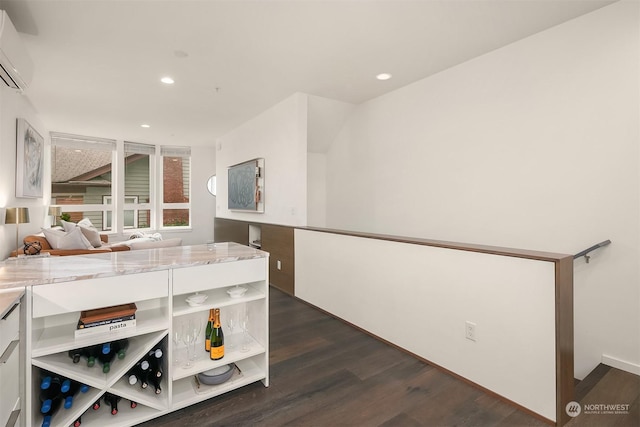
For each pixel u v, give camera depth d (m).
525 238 2.71
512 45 2.75
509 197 2.81
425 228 3.56
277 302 3.74
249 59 2.99
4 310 1.11
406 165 3.76
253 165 4.90
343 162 4.76
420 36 2.61
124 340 1.78
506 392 1.89
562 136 2.46
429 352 2.33
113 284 1.54
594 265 2.30
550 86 2.52
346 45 2.75
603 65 2.24
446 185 3.33
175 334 1.91
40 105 4.29
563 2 2.18
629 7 2.12
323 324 3.08
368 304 2.85
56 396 1.57
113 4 2.15
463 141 3.15
